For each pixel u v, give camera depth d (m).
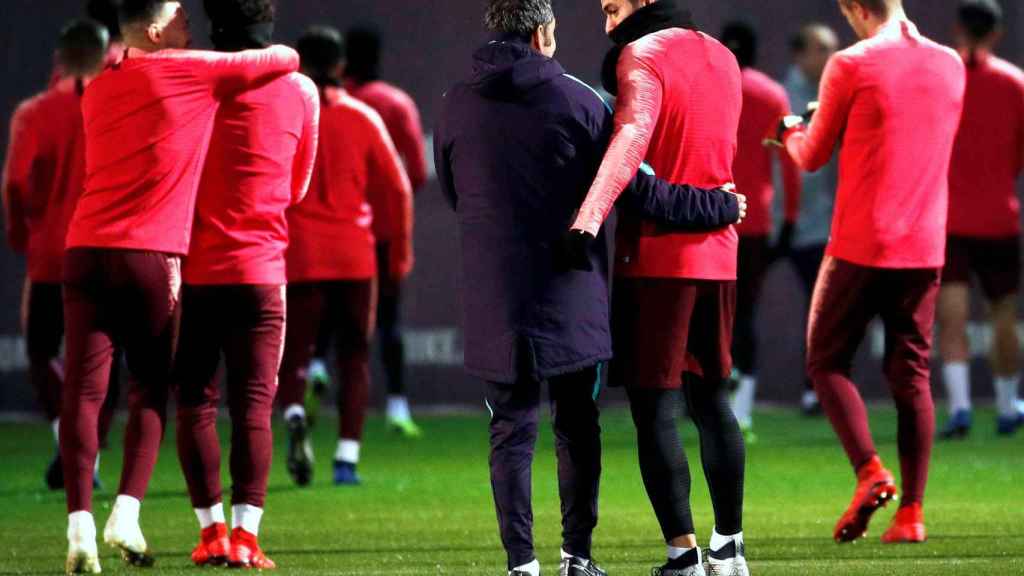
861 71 20.88
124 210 18.89
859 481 21.02
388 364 37.56
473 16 41.44
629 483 28.58
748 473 29.75
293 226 28.41
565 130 16.28
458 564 19.86
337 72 28.66
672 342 16.89
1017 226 35.47
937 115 21.12
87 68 26.92
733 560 17.55
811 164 21.45
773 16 41.59
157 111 18.86
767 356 42.19
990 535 21.81
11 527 23.67
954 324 35.59
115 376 29.47
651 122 16.44
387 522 23.97
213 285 19.94
